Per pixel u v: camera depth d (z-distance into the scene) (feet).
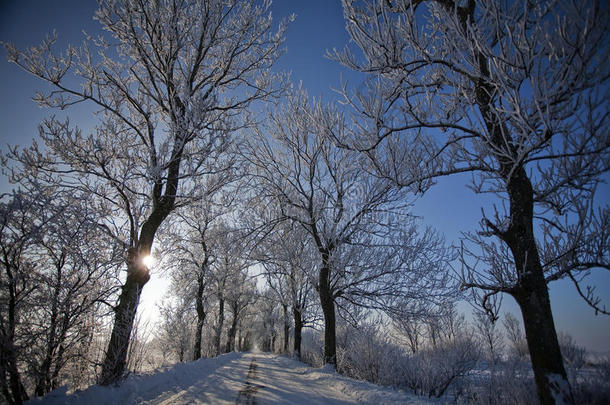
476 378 26.91
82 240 20.65
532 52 11.46
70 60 24.04
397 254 39.04
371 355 32.04
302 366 43.34
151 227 25.07
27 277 17.28
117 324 21.02
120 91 28.30
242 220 43.93
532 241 13.62
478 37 12.64
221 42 31.99
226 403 17.92
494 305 15.57
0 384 14.88
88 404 15.69
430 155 17.61
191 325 60.85
